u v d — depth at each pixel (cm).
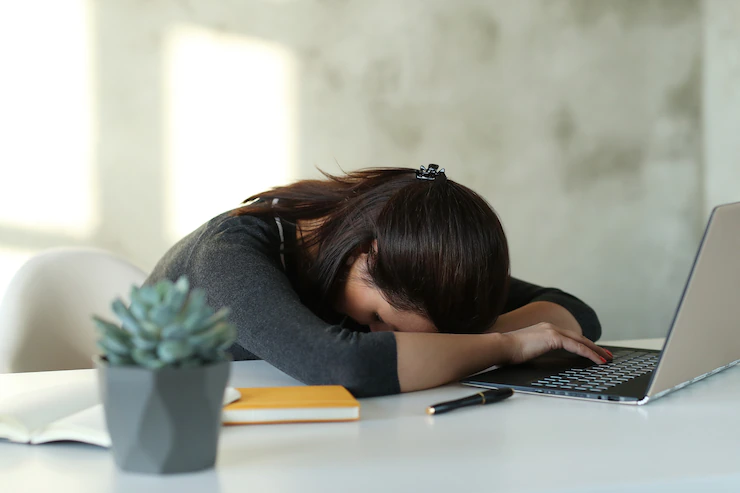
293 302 102
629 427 77
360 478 59
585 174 367
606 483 58
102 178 289
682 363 89
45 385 100
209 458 61
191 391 58
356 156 328
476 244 110
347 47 324
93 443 68
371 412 85
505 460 65
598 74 368
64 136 283
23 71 276
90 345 155
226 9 304
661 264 383
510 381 100
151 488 56
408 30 333
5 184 276
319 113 321
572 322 138
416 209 110
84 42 284
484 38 346
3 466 62
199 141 303
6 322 143
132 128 293
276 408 78
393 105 332
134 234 295
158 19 294
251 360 125
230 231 121
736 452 68
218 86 305
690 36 384
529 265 358
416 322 114
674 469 62
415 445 70
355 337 96
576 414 84
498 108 350
